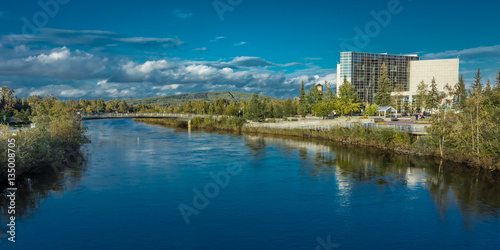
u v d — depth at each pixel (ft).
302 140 237.66
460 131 145.28
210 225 80.38
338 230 77.10
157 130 348.79
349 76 518.78
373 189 108.06
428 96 385.50
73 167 145.07
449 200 95.96
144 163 154.40
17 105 428.15
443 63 534.78
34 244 70.33
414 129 195.00
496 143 126.93
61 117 203.21
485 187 107.76
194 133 308.40
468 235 73.61
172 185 114.93
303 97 437.17
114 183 117.50
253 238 73.46
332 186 112.16
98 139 254.47
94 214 87.20
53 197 101.14
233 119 350.43
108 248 68.74
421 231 75.87
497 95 176.45
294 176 126.62
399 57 549.54
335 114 431.43
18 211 89.04
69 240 72.28
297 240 72.33
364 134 205.16
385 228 77.77
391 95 460.55
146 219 83.97
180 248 69.00
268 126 303.68
